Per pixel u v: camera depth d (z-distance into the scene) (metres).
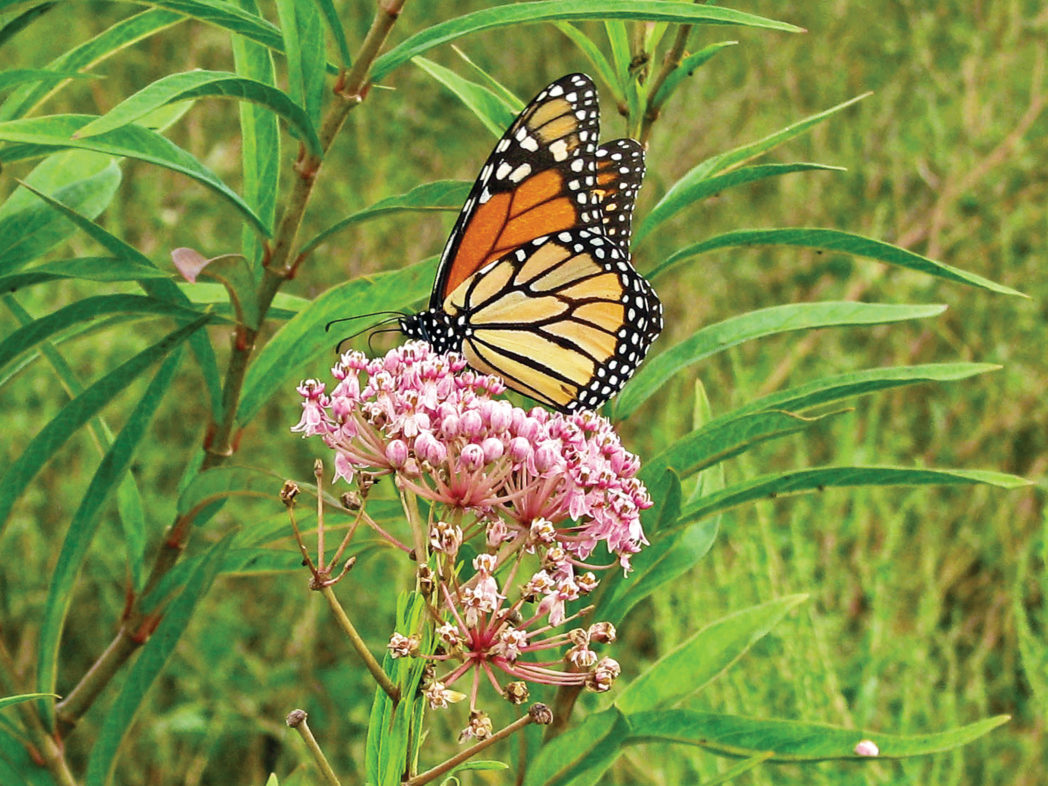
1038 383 0.75
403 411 0.41
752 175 0.44
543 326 0.46
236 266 0.42
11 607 0.65
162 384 0.43
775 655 0.56
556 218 0.46
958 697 0.63
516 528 0.41
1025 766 0.59
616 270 0.45
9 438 0.66
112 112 0.39
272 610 0.73
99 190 0.45
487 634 0.40
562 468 0.41
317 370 0.67
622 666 0.69
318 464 0.40
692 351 0.45
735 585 0.57
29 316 0.44
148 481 0.71
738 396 0.62
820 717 0.55
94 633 0.67
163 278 0.42
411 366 0.42
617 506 0.41
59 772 0.43
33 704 0.43
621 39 0.45
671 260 0.45
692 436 0.43
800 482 0.42
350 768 0.66
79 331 0.45
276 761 0.69
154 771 0.66
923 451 0.80
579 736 0.41
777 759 0.39
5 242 0.44
